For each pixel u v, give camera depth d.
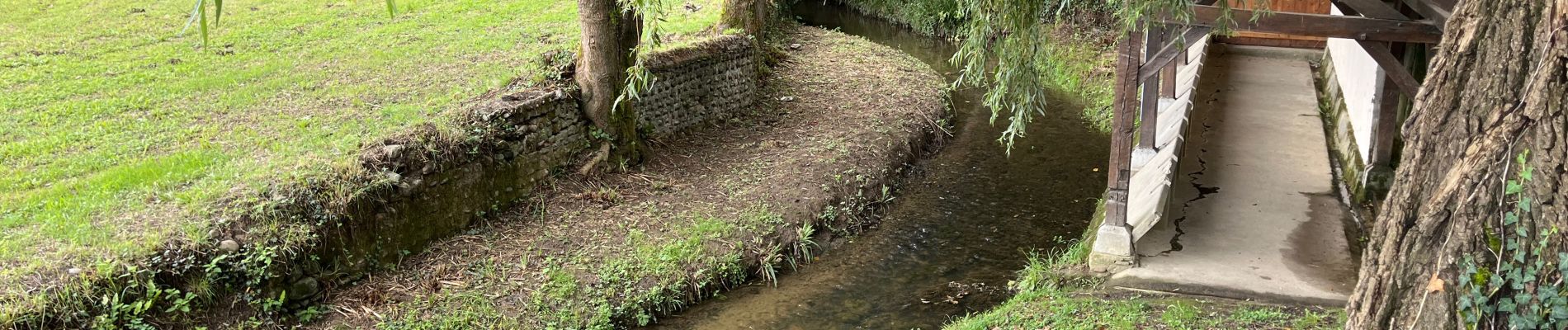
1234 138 11.62
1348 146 10.53
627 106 10.22
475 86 9.98
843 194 10.10
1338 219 8.82
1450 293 3.77
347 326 6.84
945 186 11.13
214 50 11.87
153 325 6.07
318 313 6.93
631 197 9.52
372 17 14.14
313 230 7.11
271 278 6.72
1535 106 3.57
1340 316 6.37
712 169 10.52
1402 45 9.62
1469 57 3.83
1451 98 3.89
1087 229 9.38
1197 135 11.74
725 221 9.03
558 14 14.56
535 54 11.47
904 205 10.50
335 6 14.85
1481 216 3.71
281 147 8.20
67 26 12.73
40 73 10.36
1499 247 3.66
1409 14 9.34
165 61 11.23
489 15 14.51
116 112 9.21
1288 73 15.16
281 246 6.83
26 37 11.96
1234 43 17.09
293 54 11.73
